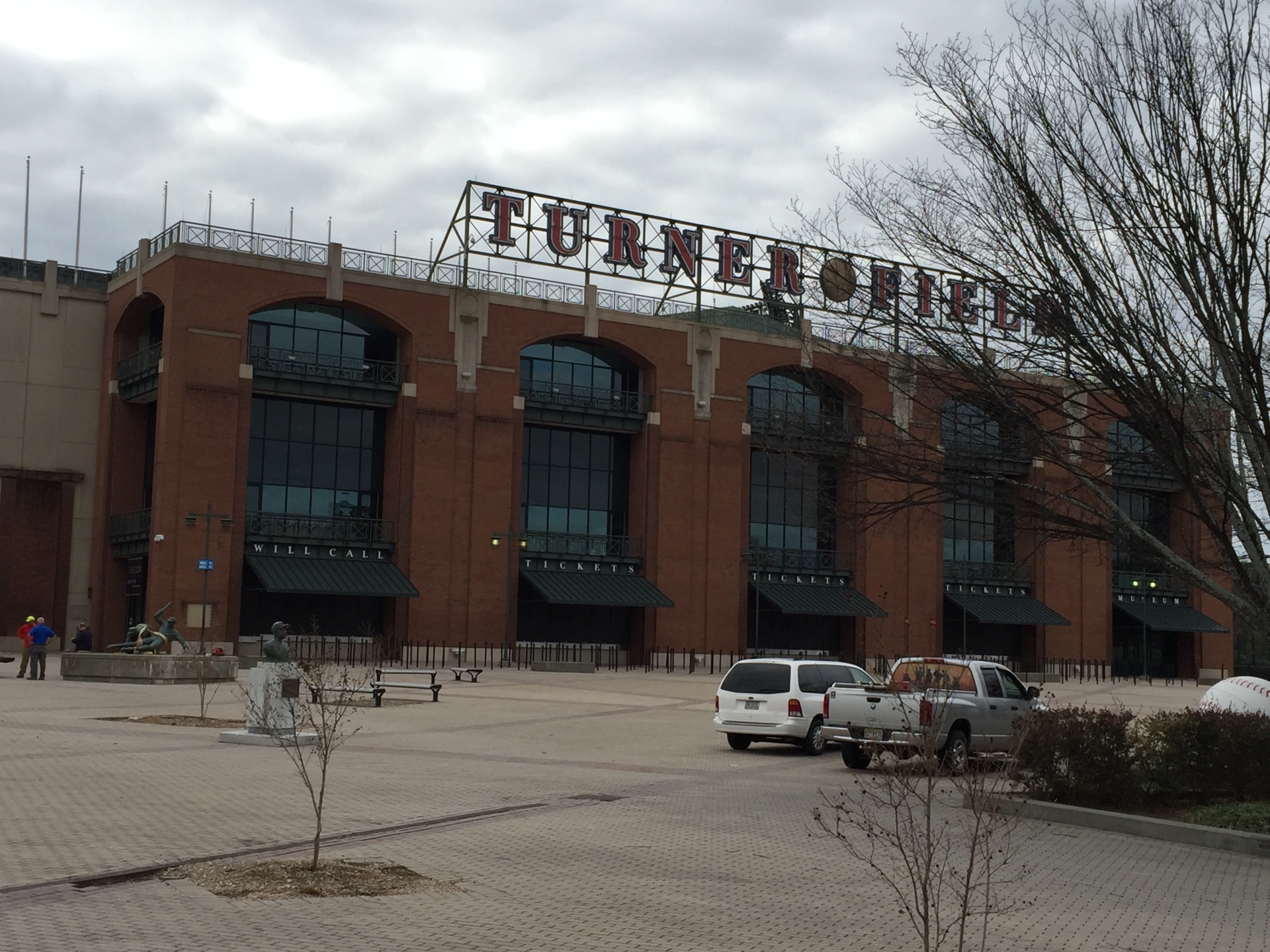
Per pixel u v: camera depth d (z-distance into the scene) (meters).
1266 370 16.50
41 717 26.34
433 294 62.53
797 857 13.97
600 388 68.19
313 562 59.00
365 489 62.84
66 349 63.28
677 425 68.19
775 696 25.53
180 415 56.28
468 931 10.05
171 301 56.94
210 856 12.38
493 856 13.21
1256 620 16.72
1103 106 16.14
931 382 18.41
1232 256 14.98
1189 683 78.12
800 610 67.31
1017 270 16.75
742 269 70.25
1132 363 15.83
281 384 59.44
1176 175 15.58
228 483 57.09
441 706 34.41
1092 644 77.00
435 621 60.97
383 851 13.15
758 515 71.44
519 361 64.50
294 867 11.95
